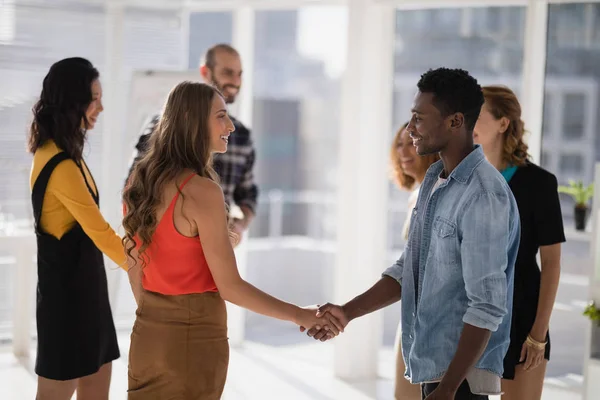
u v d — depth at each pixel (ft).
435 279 7.50
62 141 9.73
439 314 7.48
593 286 11.52
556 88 14.57
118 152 18.29
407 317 7.95
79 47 18.01
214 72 14.33
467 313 7.15
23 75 17.46
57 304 9.78
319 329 8.77
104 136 18.33
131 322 18.93
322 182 63.87
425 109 7.51
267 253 23.09
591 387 11.48
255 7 17.79
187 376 8.01
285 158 63.93
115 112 18.35
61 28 17.79
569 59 14.52
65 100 9.75
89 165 18.30
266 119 63.57
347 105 16.03
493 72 15.51
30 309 17.40
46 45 17.66
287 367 17.06
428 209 7.66
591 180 14.62
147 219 7.89
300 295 23.39
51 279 9.80
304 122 64.18
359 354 16.43
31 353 17.51
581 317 14.16
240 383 15.79
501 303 7.12
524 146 9.26
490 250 7.13
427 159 10.28
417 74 16.38
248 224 14.90
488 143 9.25
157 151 8.09
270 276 23.17
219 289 8.13
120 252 9.79
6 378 15.58
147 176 7.99
